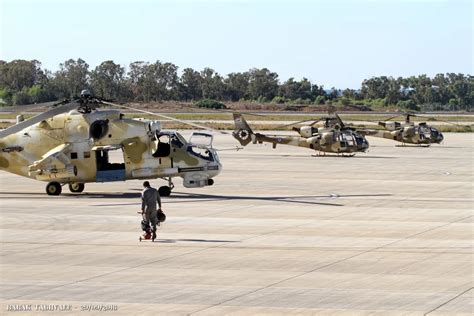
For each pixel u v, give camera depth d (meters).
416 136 136.88
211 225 52.78
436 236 49.06
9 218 55.66
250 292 35.56
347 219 55.66
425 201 65.56
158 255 43.25
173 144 67.56
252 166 97.00
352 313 32.41
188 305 33.53
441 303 33.78
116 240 47.53
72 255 43.31
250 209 60.31
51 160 66.62
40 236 48.91
